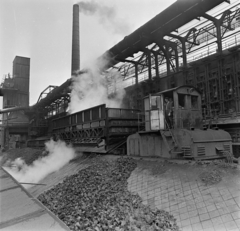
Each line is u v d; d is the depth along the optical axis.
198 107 14.11
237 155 16.17
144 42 24.95
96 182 11.87
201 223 6.91
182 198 8.39
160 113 13.80
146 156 14.54
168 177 10.24
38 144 36.84
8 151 44.28
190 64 24.89
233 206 7.05
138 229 7.02
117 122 18.80
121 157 15.46
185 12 20.42
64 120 26.97
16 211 3.05
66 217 8.76
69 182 13.38
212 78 22.36
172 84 26.78
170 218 7.56
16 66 58.72
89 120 21.11
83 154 21.11
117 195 9.89
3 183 4.76
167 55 27.05
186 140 11.67
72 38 39.19
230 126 17.98
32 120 50.25
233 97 20.27
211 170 9.42
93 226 7.55
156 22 22.16
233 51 20.56
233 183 8.12
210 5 19.53
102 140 19.23
